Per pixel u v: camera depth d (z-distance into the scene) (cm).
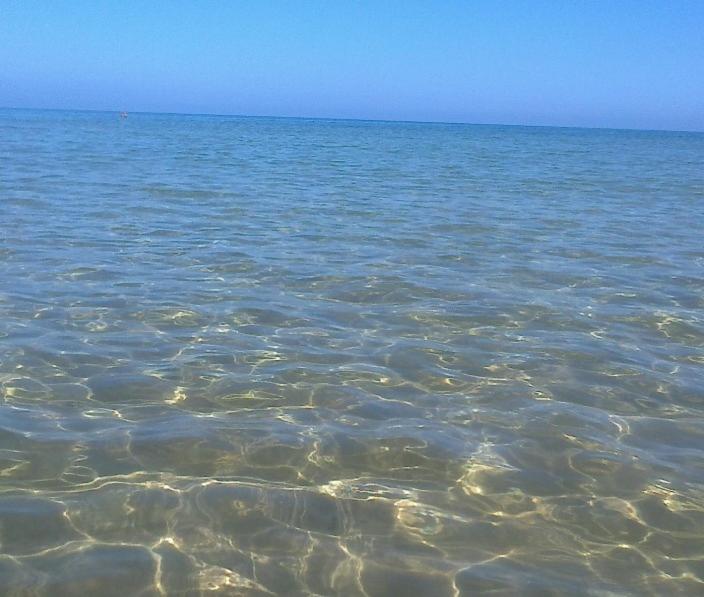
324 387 743
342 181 2728
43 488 534
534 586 454
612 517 534
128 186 2245
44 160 3086
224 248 1374
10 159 3055
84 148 4103
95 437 614
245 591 438
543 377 793
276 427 650
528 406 719
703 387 779
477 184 2770
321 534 497
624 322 996
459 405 715
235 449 607
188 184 2386
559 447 637
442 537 500
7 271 1131
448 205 2106
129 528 492
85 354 800
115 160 3281
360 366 804
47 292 1027
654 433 671
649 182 3097
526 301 1084
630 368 827
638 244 1569
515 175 3281
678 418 705
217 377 755
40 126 7725
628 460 618
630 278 1250
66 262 1207
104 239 1409
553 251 1466
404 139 7925
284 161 3750
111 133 6588
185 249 1352
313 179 2772
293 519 512
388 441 632
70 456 581
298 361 811
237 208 1895
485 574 464
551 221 1864
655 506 550
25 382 719
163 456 589
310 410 689
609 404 732
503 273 1259
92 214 1688
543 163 4300
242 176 2781
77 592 430
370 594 441
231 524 502
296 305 1023
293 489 550
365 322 959
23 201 1823
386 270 1246
